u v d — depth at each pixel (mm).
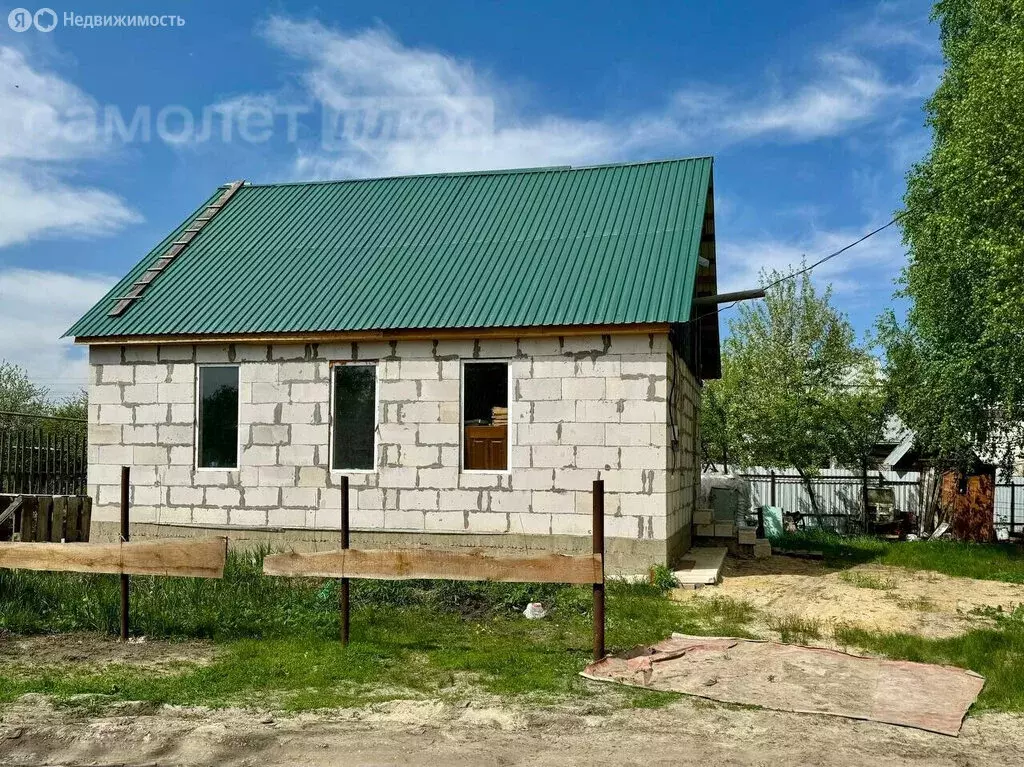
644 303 13734
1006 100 18062
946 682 8078
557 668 8438
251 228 18516
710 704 7402
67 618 10141
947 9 26000
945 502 24500
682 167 17422
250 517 15148
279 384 15148
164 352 15672
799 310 30938
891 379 28078
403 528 14430
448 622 10664
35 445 17703
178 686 7762
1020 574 15602
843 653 9086
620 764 6066
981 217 19344
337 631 9828
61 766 6109
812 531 25031
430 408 14453
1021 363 20047
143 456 15672
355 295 15453
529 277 15031
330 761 6125
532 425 13992
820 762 6113
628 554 13531
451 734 6652
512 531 13992
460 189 18578
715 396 30125
